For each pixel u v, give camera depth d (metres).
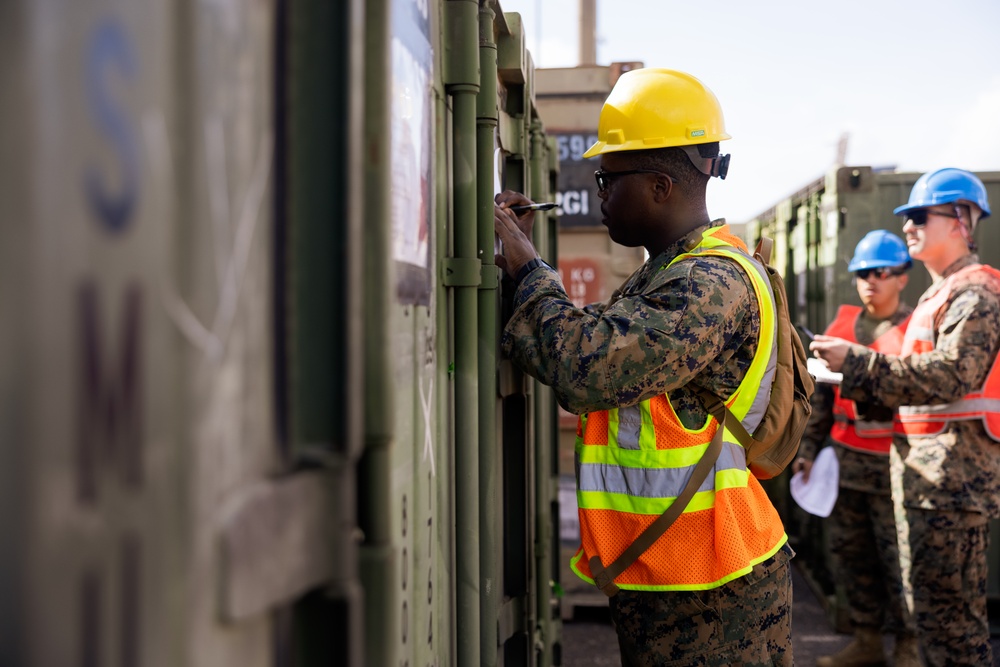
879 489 3.72
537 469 2.95
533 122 2.99
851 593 3.88
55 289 0.44
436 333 1.50
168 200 0.52
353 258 0.67
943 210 3.18
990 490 3.01
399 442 1.20
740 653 1.76
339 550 0.68
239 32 0.60
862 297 4.08
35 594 0.43
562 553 4.59
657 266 1.94
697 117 1.92
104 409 0.47
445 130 1.62
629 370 1.68
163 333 0.52
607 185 2.01
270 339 0.64
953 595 3.04
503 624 2.17
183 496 0.53
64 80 0.45
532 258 1.93
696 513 1.75
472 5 1.64
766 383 1.83
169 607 0.52
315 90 0.66
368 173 0.78
